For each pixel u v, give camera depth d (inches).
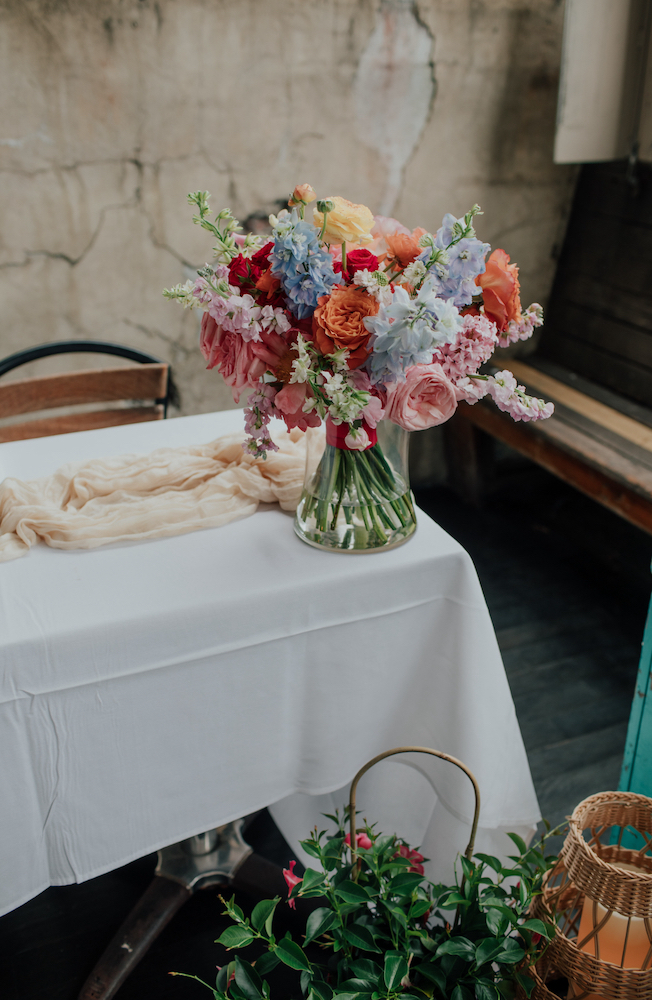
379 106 87.3
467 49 87.8
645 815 42.8
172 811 42.7
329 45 82.4
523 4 87.8
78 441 55.2
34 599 38.4
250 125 83.4
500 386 36.9
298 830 55.1
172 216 84.6
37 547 43.2
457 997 37.2
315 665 42.6
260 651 40.5
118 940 49.9
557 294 105.5
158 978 50.1
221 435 55.9
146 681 38.5
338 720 45.0
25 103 74.5
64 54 73.9
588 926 42.6
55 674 36.4
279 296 35.5
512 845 51.8
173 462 49.1
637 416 88.4
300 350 34.1
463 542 98.6
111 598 38.5
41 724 37.1
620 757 67.2
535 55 91.3
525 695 73.8
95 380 64.7
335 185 89.9
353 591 41.2
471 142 93.4
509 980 41.1
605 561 95.0
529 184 98.7
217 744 42.1
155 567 41.3
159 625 37.4
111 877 56.8
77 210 80.6
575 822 40.5
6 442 59.5
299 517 44.2
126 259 84.7
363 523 42.1
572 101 83.9
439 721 46.9
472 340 36.1
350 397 33.8
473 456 102.3
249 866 54.3
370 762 39.3
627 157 90.1
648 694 46.7
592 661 78.4
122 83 76.9
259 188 86.9
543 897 41.7
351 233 33.9
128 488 47.3
